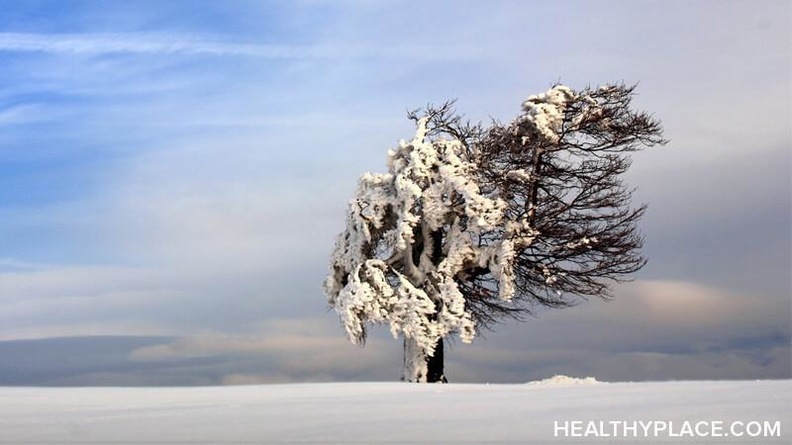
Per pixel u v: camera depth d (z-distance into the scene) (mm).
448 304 33844
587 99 36125
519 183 34688
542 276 35406
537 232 34156
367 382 22500
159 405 15336
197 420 12430
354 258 36688
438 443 9773
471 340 33219
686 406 12188
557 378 24328
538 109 35000
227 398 17016
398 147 36688
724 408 11852
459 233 34812
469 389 18219
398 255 36531
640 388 15852
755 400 12688
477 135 37000
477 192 33906
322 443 9922
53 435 11266
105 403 16125
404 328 33781
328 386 20922
